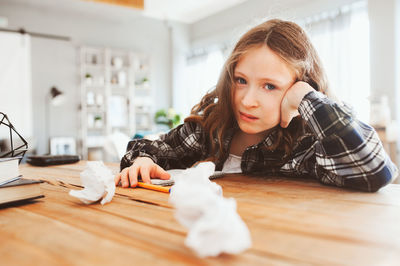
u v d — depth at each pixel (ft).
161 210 1.34
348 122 1.86
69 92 14.75
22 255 0.83
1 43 12.96
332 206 1.41
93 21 15.43
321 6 11.50
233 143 3.00
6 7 13.08
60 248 0.88
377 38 9.76
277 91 2.06
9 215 1.27
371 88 9.93
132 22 16.78
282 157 2.51
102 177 1.48
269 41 2.00
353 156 1.81
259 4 14.06
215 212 0.72
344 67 10.98
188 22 18.39
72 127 14.84
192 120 2.85
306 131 2.35
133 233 1.01
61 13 14.43
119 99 16.08
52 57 14.29
